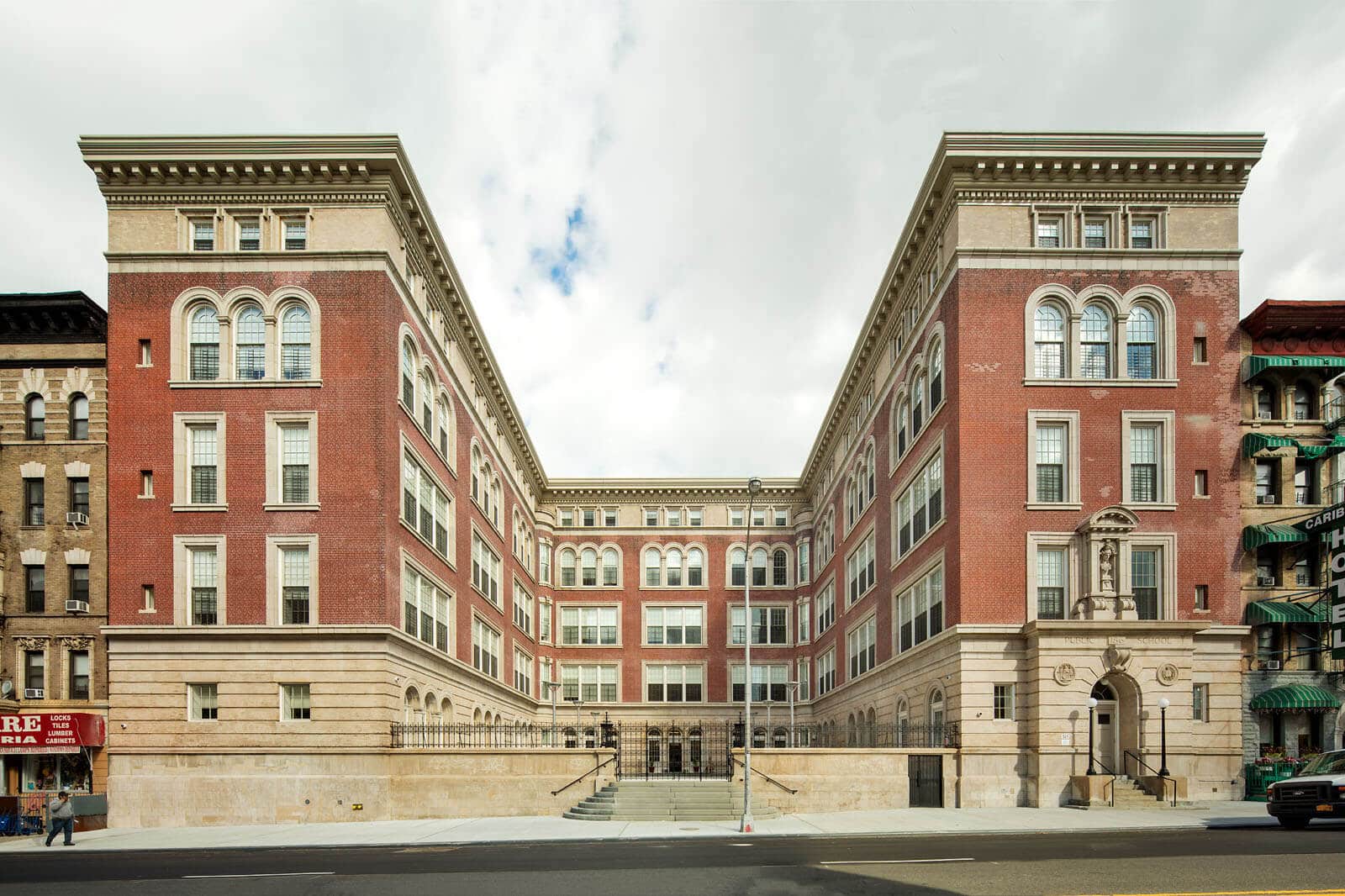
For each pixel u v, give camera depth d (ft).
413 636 116.67
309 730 104.53
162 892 53.88
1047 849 66.18
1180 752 102.78
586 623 237.66
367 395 110.32
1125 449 111.65
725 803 99.91
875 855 64.69
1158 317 113.91
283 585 108.47
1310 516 112.47
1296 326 116.47
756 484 97.55
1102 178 114.01
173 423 110.42
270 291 111.86
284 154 111.04
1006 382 111.96
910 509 136.98
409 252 122.83
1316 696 108.06
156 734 104.78
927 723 121.60
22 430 115.03
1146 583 110.52
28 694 109.40
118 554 108.58
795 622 235.61
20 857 76.64
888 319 150.00
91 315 116.57
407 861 66.49
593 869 59.47
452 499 142.00
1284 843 67.00
